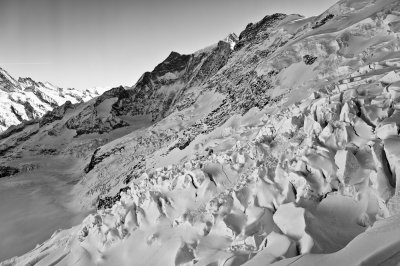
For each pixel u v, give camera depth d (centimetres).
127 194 2905
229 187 2358
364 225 1535
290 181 1898
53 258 2967
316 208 1712
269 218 1820
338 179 1758
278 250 1443
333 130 1978
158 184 2595
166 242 2173
